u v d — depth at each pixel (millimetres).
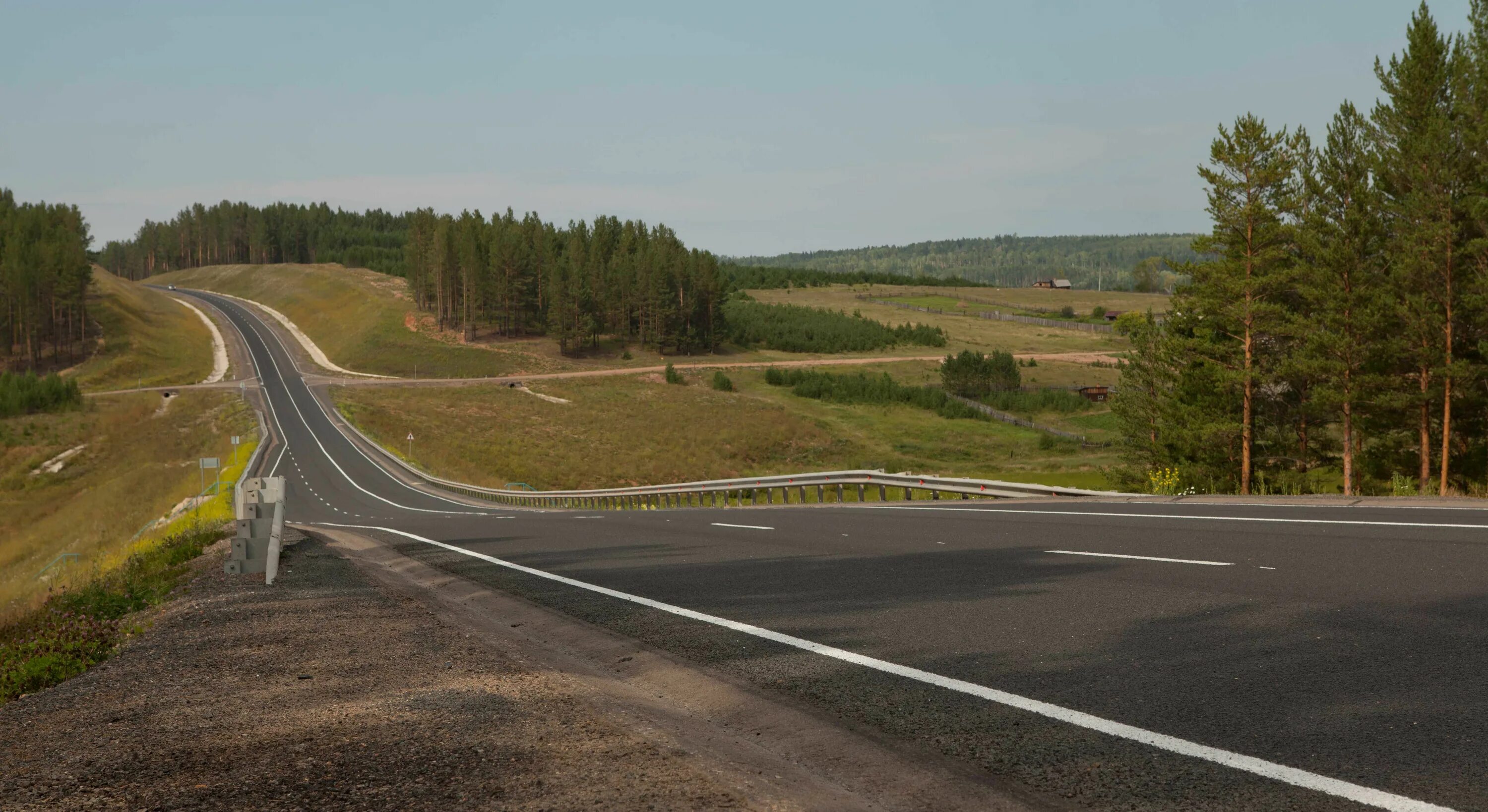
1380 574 7629
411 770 3986
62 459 83188
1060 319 182125
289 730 4730
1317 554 8836
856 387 113125
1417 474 33375
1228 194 35531
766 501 32562
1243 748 3992
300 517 45562
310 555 15094
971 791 3734
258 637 7641
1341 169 33625
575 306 150750
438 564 13812
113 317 160250
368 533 22312
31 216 190875
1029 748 4199
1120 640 6062
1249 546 9664
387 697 5344
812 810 3508
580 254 167750
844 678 5656
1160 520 12812
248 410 97438
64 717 5332
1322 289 33062
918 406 107500
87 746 4660
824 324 168375
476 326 167375
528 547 15477
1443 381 30359
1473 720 4125
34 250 153625
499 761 4047
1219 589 7473
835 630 7039
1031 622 6781
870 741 4469
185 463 76438
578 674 6023
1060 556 9977
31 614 12016
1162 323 44375
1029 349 144250
